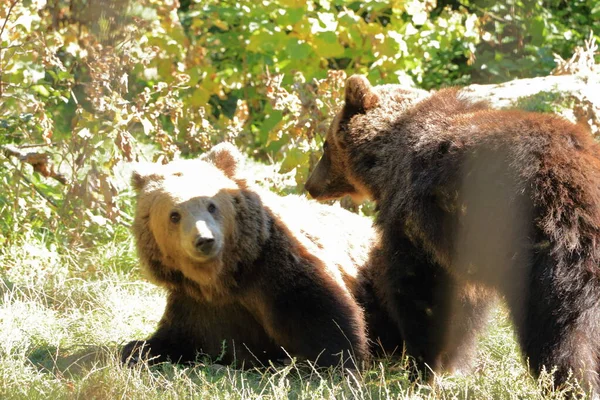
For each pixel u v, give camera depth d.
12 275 14.13
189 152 18.95
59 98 17.70
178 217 10.38
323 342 10.55
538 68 23.08
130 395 9.31
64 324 12.35
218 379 10.19
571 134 9.63
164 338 11.38
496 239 9.63
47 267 14.46
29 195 16.05
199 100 21.92
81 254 15.05
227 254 10.66
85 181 15.09
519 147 9.57
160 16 18.16
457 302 11.05
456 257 10.32
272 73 22.02
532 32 23.17
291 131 16.64
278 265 10.80
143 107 15.98
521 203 9.33
